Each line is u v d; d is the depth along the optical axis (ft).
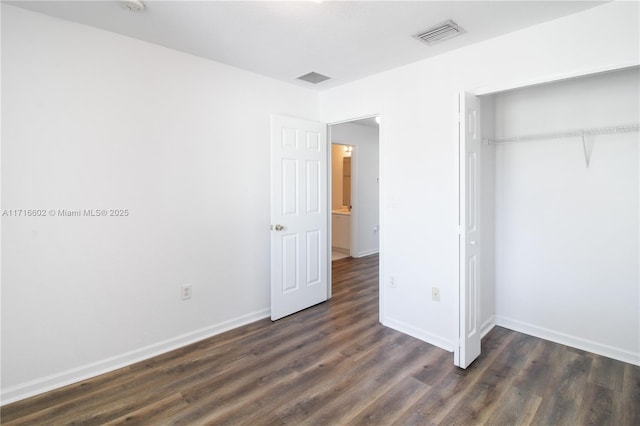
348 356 8.64
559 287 9.21
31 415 6.42
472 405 6.62
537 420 6.19
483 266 9.75
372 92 10.73
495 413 6.39
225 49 8.80
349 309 12.03
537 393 6.98
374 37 8.03
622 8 6.42
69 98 7.32
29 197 6.93
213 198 9.83
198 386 7.35
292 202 11.39
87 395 7.04
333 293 13.80
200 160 9.50
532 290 9.73
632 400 6.69
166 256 8.93
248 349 9.04
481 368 7.98
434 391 7.09
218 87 9.80
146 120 8.45
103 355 7.94
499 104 10.16
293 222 11.44
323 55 9.17
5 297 6.75
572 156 8.88
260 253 11.09
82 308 7.63
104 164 7.84
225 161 10.05
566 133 8.74
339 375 7.75
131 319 8.36
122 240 8.16
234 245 10.39
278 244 10.99
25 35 6.79
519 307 10.02
